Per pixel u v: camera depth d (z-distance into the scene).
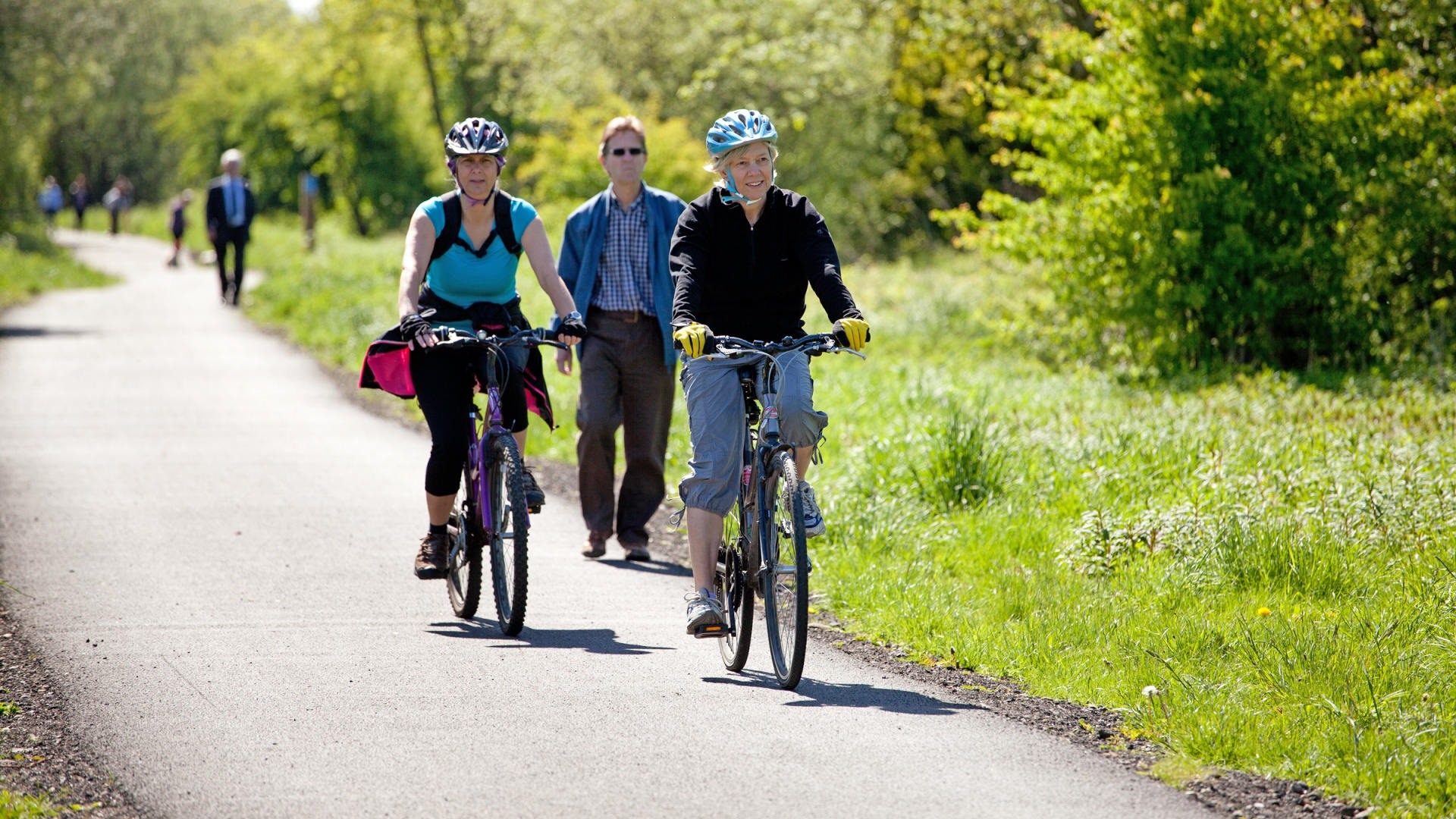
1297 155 50.09
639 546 27.47
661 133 101.69
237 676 19.30
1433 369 45.69
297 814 14.45
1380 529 24.64
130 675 19.31
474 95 144.25
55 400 47.34
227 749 16.38
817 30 104.12
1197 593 22.62
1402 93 48.88
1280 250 49.25
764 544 18.94
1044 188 53.75
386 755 16.20
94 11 101.81
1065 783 15.41
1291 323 51.03
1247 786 15.18
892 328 65.19
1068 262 52.41
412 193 188.88
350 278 84.56
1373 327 50.50
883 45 107.38
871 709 18.08
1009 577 23.88
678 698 18.52
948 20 80.94
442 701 18.25
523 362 22.52
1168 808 14.66
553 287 22.31
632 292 27.05
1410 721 16.23
